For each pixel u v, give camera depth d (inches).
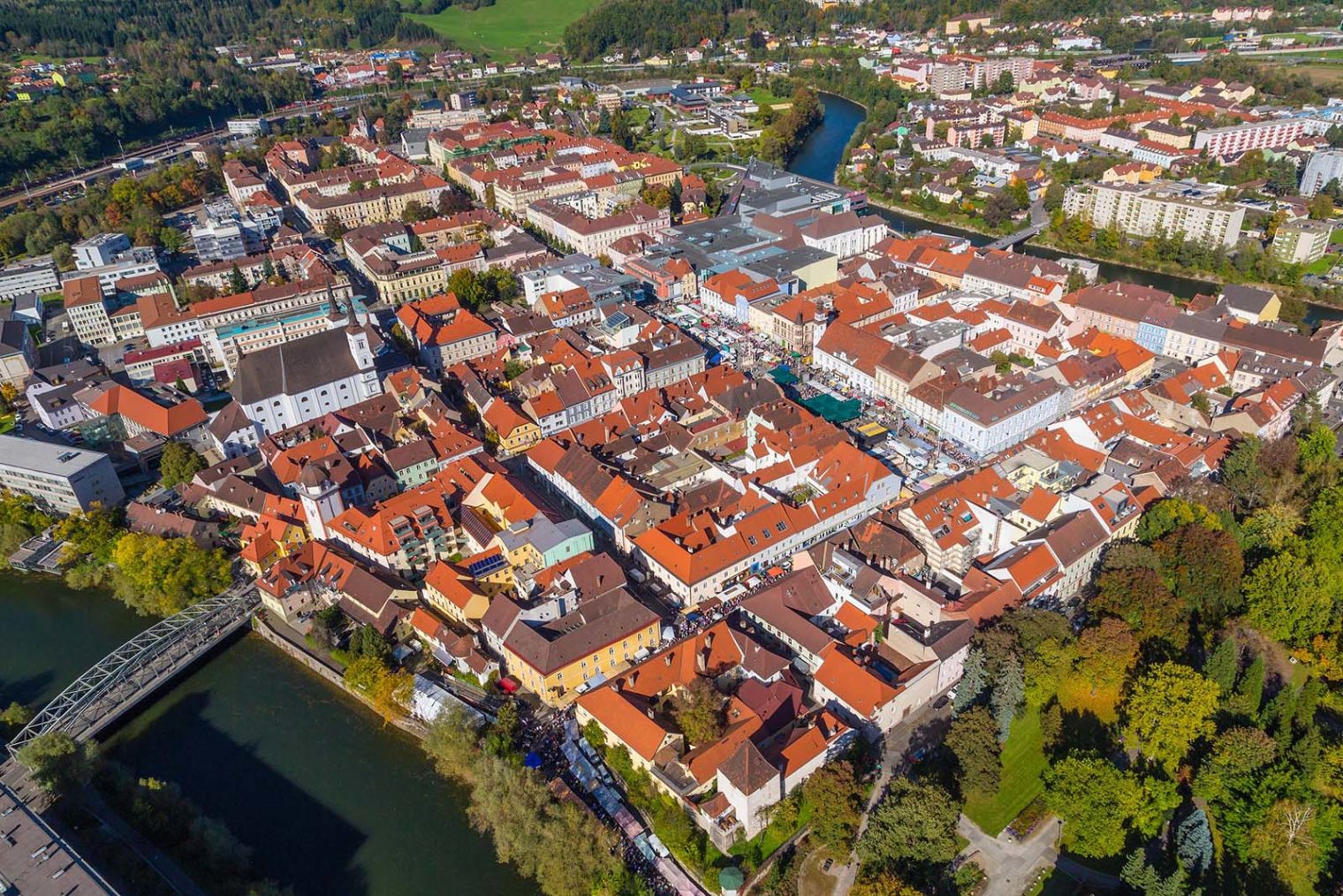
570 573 7760.8
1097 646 6737.2
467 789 6742.1
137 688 7564.0
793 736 6318.9
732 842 5925.2
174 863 6131.9
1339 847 5851.4
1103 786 5826.8
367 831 6437.0
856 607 7534.5
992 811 6195.9
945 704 6998.0
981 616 7199.8
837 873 5836.6
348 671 7386.8
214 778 6909.5
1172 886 5315.0
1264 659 7219.5
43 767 6368.1
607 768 6569.9
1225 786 6122.1
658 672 6919.3
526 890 6003.9
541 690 7111.2
